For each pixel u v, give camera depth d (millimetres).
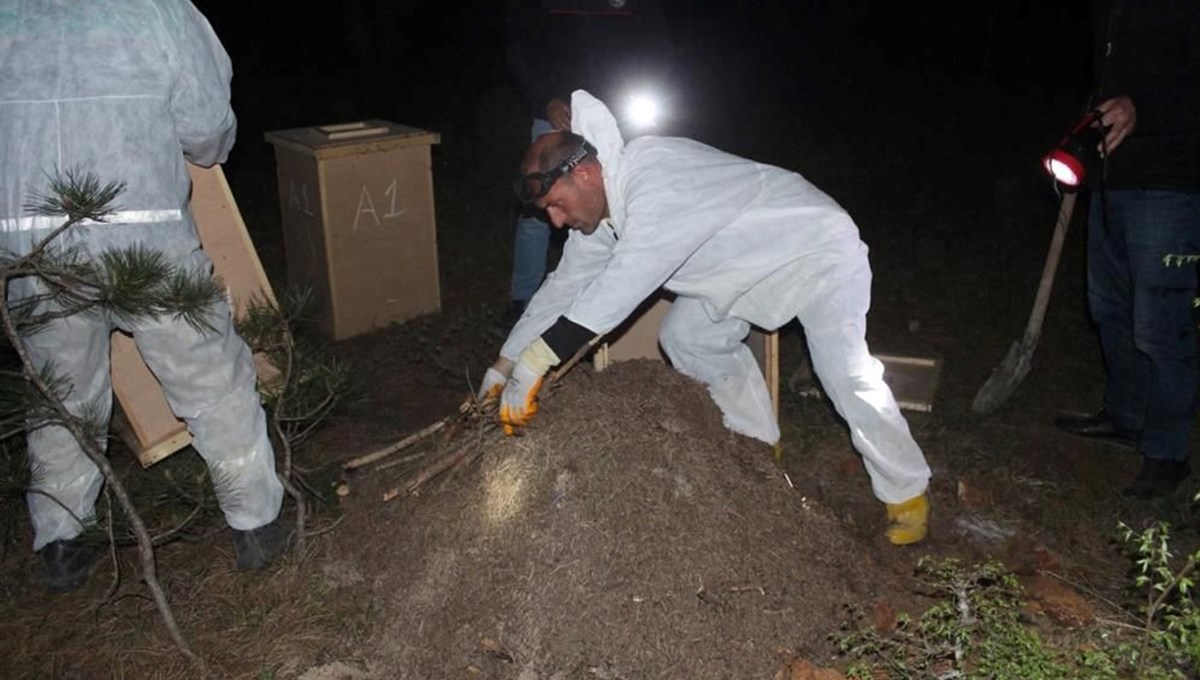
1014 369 4965
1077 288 6594
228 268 4191
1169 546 3904
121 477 4164
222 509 3701
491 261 7191
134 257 3004
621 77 5176
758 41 14406
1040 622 3449
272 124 11492
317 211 5699
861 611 3330
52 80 3104
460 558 3359
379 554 3639
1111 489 4328
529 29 5219
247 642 3439
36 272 2934
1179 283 4055
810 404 5031
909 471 3768
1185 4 3758
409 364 5637
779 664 3191
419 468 3832
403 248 5984
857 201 8570
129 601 3652
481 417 3635
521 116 11211
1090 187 4332
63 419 3100
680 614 3176
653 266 3309
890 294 6590
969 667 3145
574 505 3295
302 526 3764
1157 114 3887
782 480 3709
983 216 8109
